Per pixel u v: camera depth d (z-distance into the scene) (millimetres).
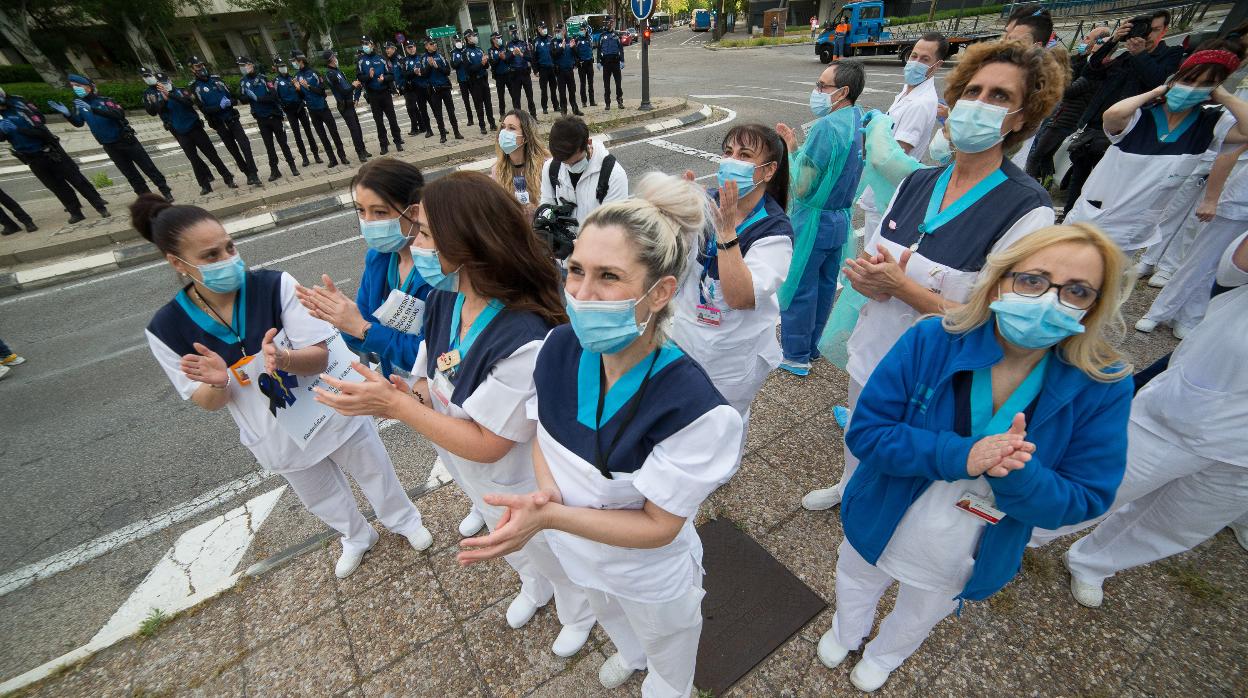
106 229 7664
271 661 2223
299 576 2557
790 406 3359
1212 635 2043
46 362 4895
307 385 2053
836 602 2105
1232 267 1642
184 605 2467
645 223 1070
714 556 2451
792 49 24453
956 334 1356
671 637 1549
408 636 2266
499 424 1443
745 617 2205
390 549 2648
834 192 3016
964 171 1872
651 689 1845
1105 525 2131
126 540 2967
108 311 5801
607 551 1324
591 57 12008
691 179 1227
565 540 1434
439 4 26391
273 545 2820
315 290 1943
